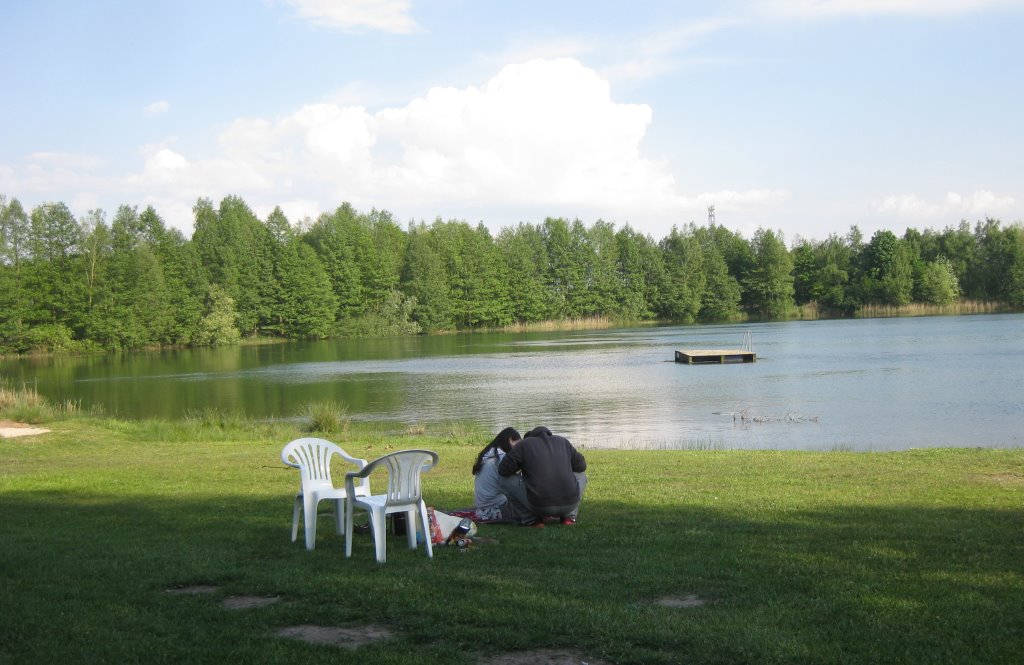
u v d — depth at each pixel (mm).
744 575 6438
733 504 9844
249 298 97688
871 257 124438
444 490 11539
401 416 28344
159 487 12133
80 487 12188
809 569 6570
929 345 57719
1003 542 7473
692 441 21719
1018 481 11531
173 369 57688
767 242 127438
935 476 12117
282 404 33938
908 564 6688
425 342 90125
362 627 5402
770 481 11875
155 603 5938
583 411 28859
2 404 26391
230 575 6664
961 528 8148
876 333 76375
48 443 19328
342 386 41000
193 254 94312
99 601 5969
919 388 32750
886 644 4855
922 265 121188
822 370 42125
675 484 11688
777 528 8273
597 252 124062
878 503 9797
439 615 5508
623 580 6348
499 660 4770
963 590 5902
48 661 4770
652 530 8250
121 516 9664
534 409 29703
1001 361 43344
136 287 84312
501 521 8750
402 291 111938
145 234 101375
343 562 7148
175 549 7742
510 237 125750
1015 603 5586
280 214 108688
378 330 105625
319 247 109938
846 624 5207
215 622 5477
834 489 10984
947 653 4688
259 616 5574
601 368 48094
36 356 77500
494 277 118312
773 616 5395
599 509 9609
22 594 6168
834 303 123562
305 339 101812
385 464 7219
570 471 8641
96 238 83250
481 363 54688
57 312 82250
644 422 25828
